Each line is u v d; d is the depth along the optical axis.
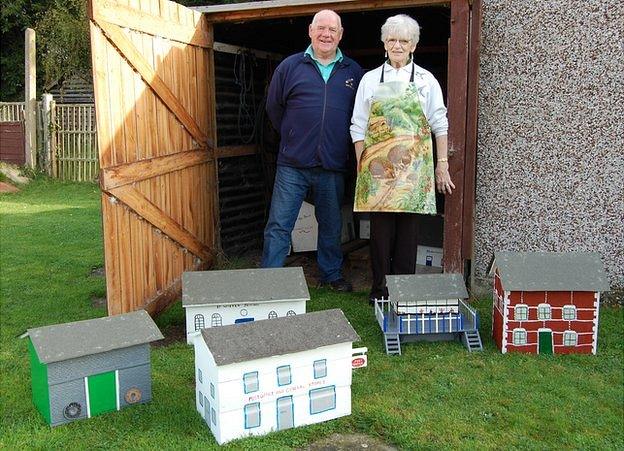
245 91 6.29
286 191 4.87
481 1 4.49
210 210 5.42
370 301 4.69
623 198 4.45
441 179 4.46
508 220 4.76
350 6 4.77
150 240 4.37
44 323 4.37
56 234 7.54
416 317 3.75
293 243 6.27
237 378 2.67
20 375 3.43
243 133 6.27
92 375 2.91
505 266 3.66
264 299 3.68
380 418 2.89
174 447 2.66
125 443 2.71
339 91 4.68
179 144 4.77
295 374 2.79
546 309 3.63
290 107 4.74
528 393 3.16
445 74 7.68
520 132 4.63
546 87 4.52
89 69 14.14
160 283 4.53
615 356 3.63
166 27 4.47
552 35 4.46
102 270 5.91
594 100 4.42
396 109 4.23
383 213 4.45
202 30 5.09
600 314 4.34
